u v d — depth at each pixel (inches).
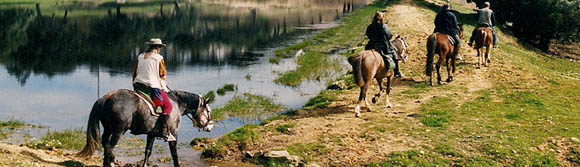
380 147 548.4
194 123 481.7
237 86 946.1
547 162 518.6
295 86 941.8
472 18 1839.3
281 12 2630.4
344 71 1053.2
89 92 912.3
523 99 737.6
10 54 1362.0
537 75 906.1
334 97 782.5
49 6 2797.7
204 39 1689.2
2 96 859.4
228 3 3218.5
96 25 2055.9
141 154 533.6
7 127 636.7
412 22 1625.2
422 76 900.6
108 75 1087.6
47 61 1262.3
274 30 1889.8
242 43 1585.9
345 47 1414.9
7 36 1720.0
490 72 920.3
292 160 515.5
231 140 560.4
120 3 3053.6
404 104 725.3
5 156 424.5
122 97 403.5
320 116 681.0
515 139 564.4
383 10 2063.2
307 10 2728.8
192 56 1333.7
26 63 1226.0
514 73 915.4
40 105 797.9
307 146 550.3
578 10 1563.7
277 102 810.2
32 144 535.2
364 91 660.1
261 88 926.4
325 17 2321.6
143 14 2506.2
